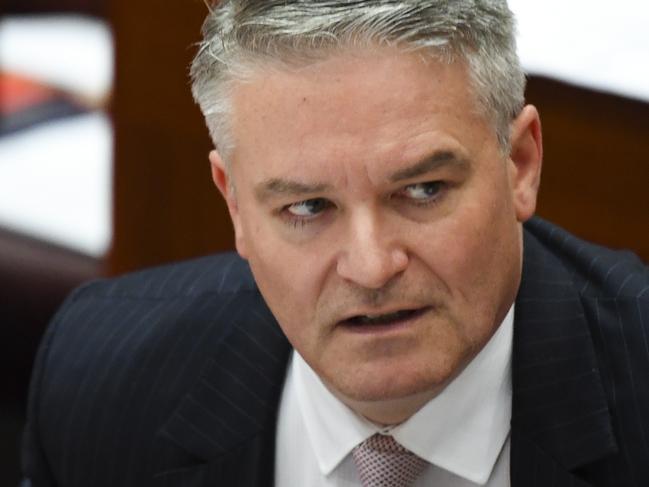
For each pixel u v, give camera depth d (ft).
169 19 25.52
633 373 14.21
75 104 31.81
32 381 16.75
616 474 13.97
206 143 25.73
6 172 30.27
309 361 13.11
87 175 30.22
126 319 16.52
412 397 13.51
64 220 29.12
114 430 15.89
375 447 14.21
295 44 11.94
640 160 21.89
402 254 12.27
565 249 15.42
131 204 26.63
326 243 12.46
